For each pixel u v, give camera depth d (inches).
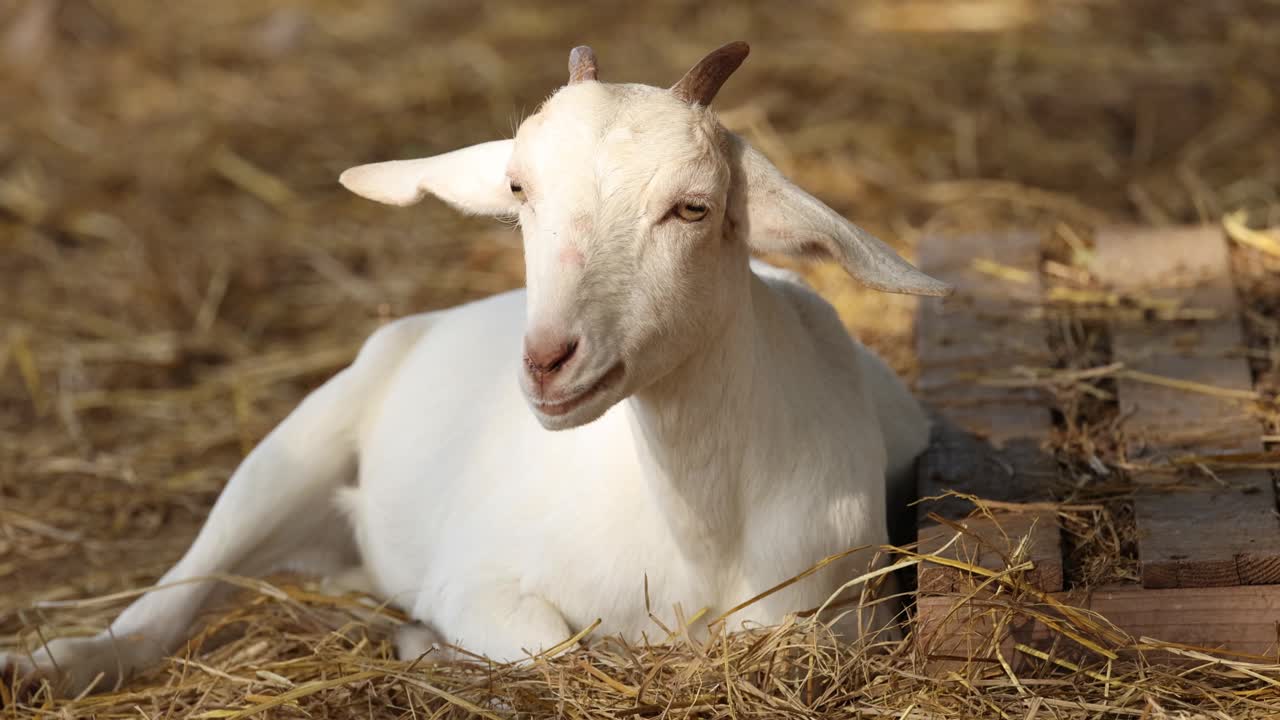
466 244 387.5
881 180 401.4
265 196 425.1
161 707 205.9
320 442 237.8
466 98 479.2
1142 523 201.0
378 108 475.8
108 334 358.6
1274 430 229.5
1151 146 410.9
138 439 311.6
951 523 191.3
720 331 178.7
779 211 175.5
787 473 189.3
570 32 525.3
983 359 256.1
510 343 227.0
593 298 165.2
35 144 466.0
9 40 543.5
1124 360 249.8
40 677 212.2
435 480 223.5
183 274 379.9
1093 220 366.6
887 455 222.2
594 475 196.1
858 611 188.4
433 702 190.9
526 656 191.0
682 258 169.6
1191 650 182.9
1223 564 186.5
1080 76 457.7
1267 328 257.9
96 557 266.5
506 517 204.8
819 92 460.8
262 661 210.4
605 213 166.1
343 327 354.9
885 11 521.0
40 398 329.4
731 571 192.7
